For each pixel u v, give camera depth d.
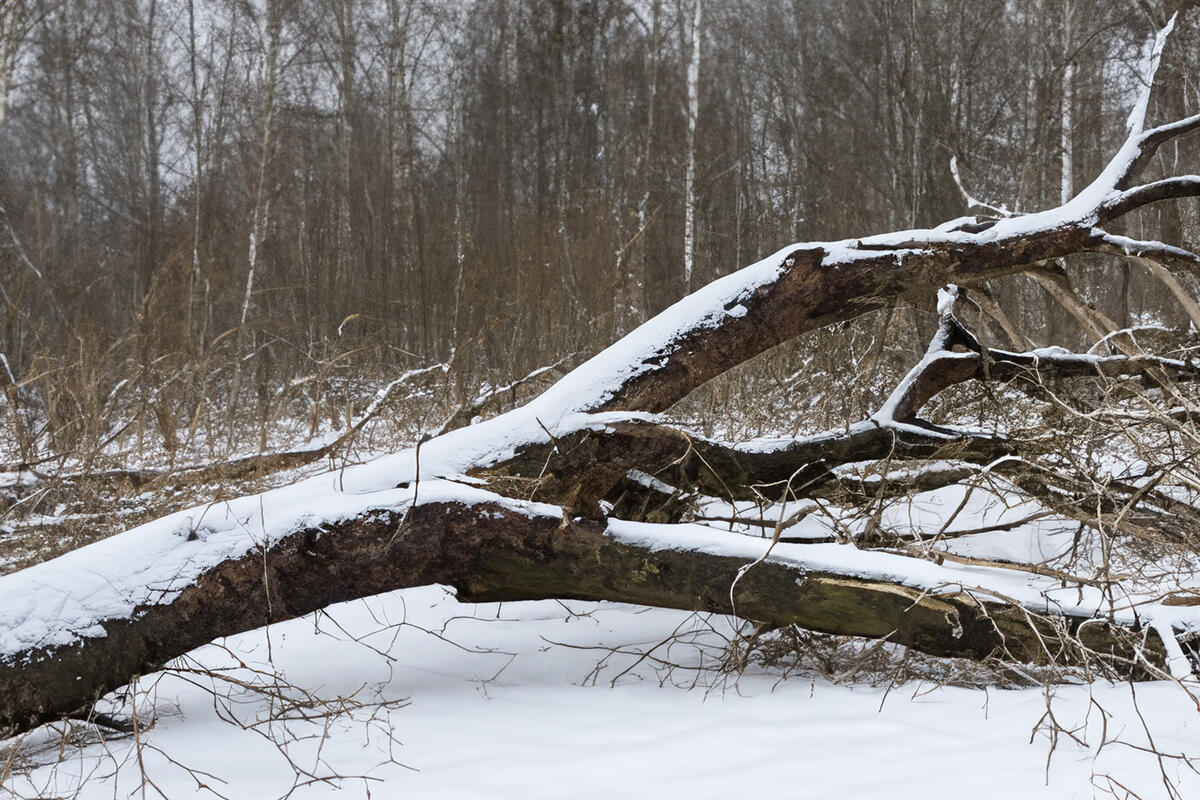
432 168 25.78
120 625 3.42
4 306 14.10
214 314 17.11
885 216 17.08
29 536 5.40
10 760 2.89
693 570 3.71
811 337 6.51
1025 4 18.22
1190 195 4.81
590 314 12.02
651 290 15.25
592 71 25.61
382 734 3.15
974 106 17.94
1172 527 4.72
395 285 15.81
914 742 2.91
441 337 13.73
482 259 13.81
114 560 3.55
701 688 3.67
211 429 7.90
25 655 3.27
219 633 3.60
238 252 18.48
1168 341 5.73
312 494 3.82
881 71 18.67
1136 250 4.77
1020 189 16.44
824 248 4.60
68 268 16.31
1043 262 5.05
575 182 23.83
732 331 4.46
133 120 25.14
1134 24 14.20
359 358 9.85
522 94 26.19
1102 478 4.45
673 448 4.18
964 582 3.82
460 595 3.94
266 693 3.39
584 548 3.75
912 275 4.64
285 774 2.84
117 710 3.62
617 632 4.54
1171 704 3.15
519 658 4.13
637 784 2.66
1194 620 3.58
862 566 3.66
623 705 3.41
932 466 4.91
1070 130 15.77
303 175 23.55
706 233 20.84
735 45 24.95
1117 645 3.58
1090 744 2.83
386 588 3.76
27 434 7.07
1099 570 3.77
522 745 2.99
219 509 3.80
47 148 25.73
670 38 24.06
